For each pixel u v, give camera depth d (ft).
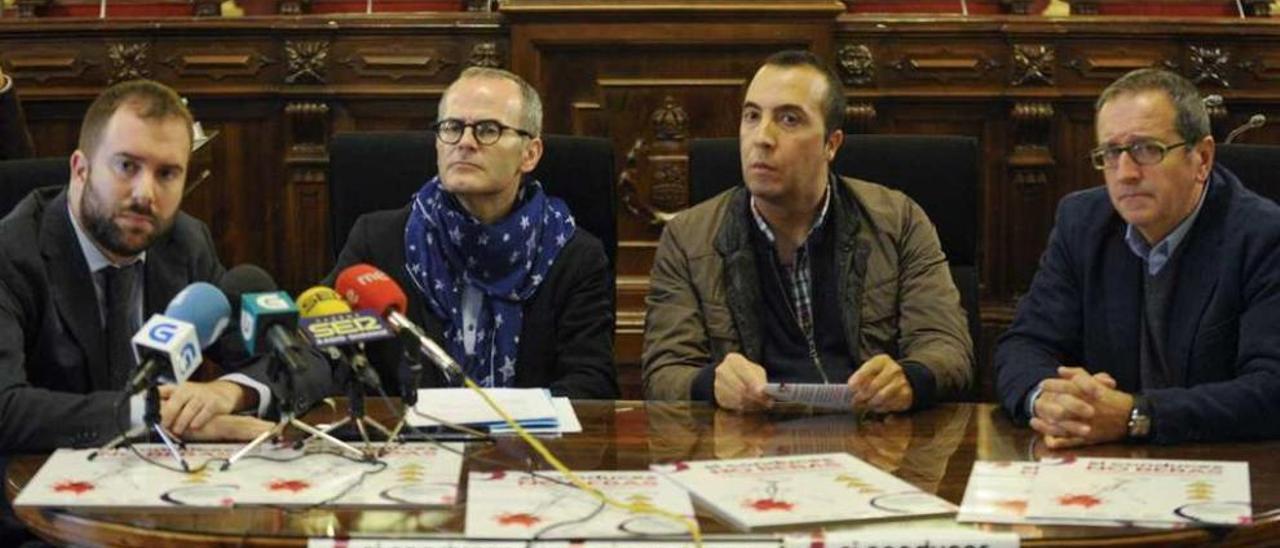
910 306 9.31
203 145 14.94
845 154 10.02
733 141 10.17
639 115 16.15
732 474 6.38
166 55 16.40
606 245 10.22
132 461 6.46
